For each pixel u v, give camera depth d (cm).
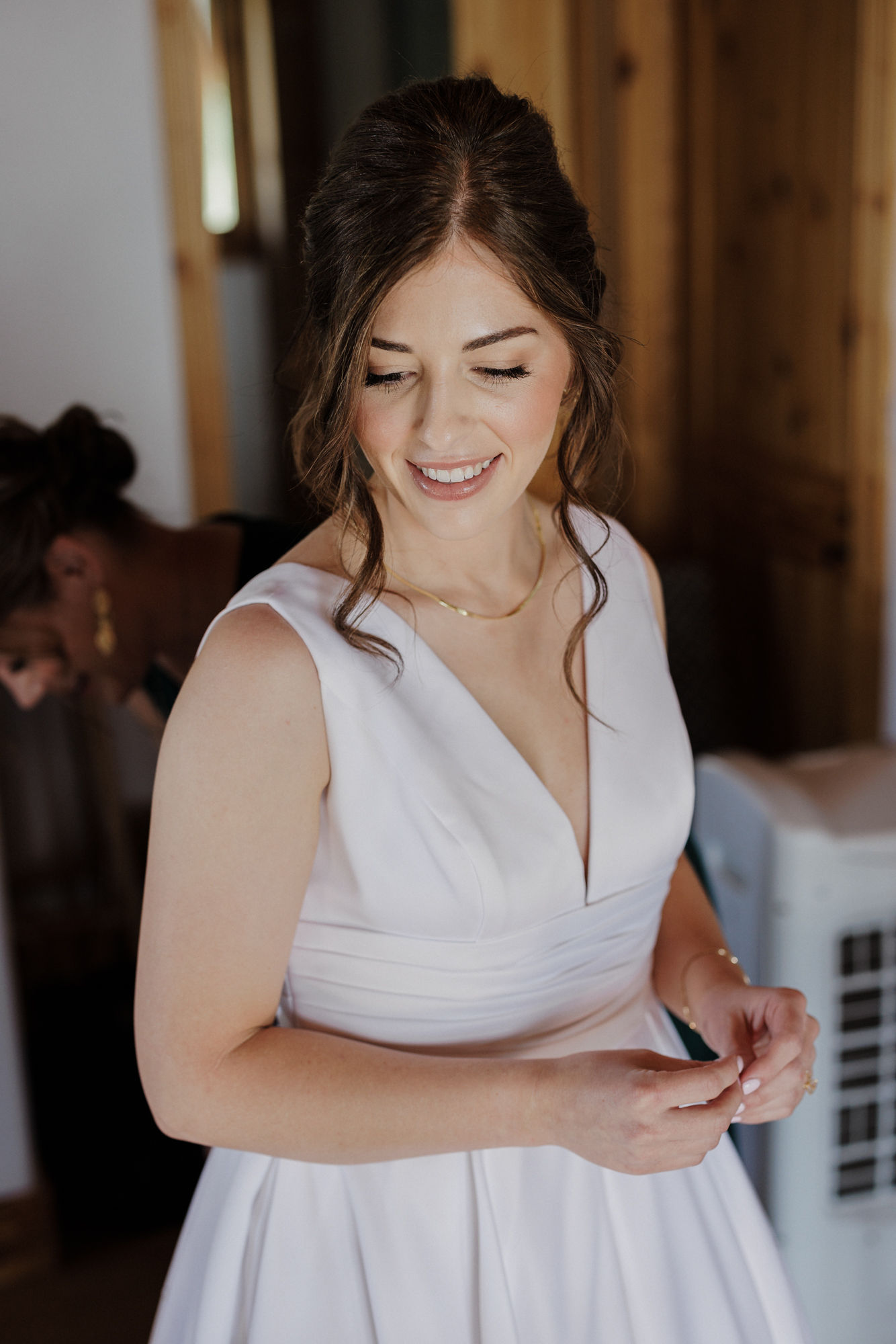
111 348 193
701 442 307
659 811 100
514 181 76
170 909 82
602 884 97
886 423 235
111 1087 224
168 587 139
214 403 239
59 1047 223
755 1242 109
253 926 83
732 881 162
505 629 98
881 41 218
